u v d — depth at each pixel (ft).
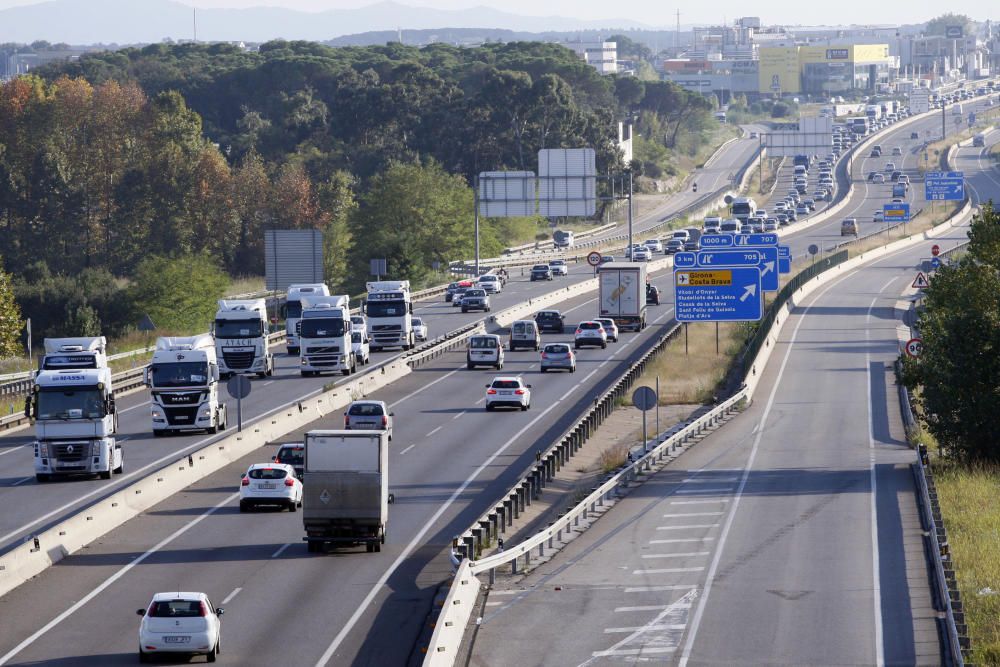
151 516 289.74
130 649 186.80
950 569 221.46
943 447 363.56
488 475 333.83
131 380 534.37
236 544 259.39
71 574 236.22
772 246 576.61
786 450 379.55
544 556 254.27
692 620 208.64
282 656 183.73
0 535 271.08
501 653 191.31
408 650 187.52
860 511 294.05
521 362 582.35
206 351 402.72
